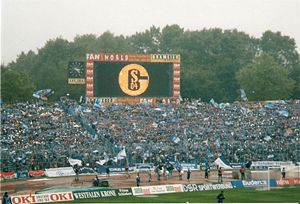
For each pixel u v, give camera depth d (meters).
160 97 137.00
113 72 135.62
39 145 117.25
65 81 187.75
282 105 158.00
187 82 182.62
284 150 127.94
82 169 109.44
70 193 80.94
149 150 121.00
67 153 114.25
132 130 136.50
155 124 142.12
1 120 126.50
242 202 78.50
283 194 87.25
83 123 136.62
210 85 184.00
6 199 72.12
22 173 104.25
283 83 179.75
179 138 131.38
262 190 92.69
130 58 136.00
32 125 128.50
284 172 102.00
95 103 136.88
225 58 198.50
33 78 190.50
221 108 154.88
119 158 109.56
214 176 109.00
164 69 136.88
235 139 136.62
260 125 146.12
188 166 118.81
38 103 146.00
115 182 98.38
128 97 136.12
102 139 127.44
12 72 166.88
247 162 118.38
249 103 159.25
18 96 166.25
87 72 135.00
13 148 113.44
